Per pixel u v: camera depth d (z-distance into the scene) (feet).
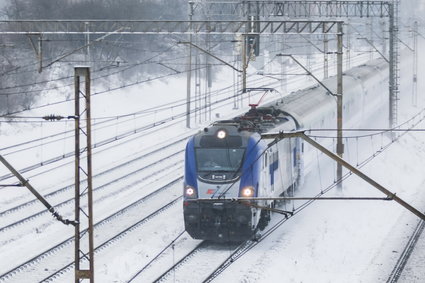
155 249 177.68
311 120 239.09
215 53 556.51
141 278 155.63
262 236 186.70
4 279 156.46
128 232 193.67
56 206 222.28
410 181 279.49
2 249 180.75
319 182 251.60
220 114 429.38
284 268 163.94
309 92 276.82
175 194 239.09
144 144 339.57
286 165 208.95
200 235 178.70
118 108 419.54
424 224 206.49
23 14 478.18
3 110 361.51
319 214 213.87
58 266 164.96
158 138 354.33
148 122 394.93
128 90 456.04
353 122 316.40
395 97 356.18
